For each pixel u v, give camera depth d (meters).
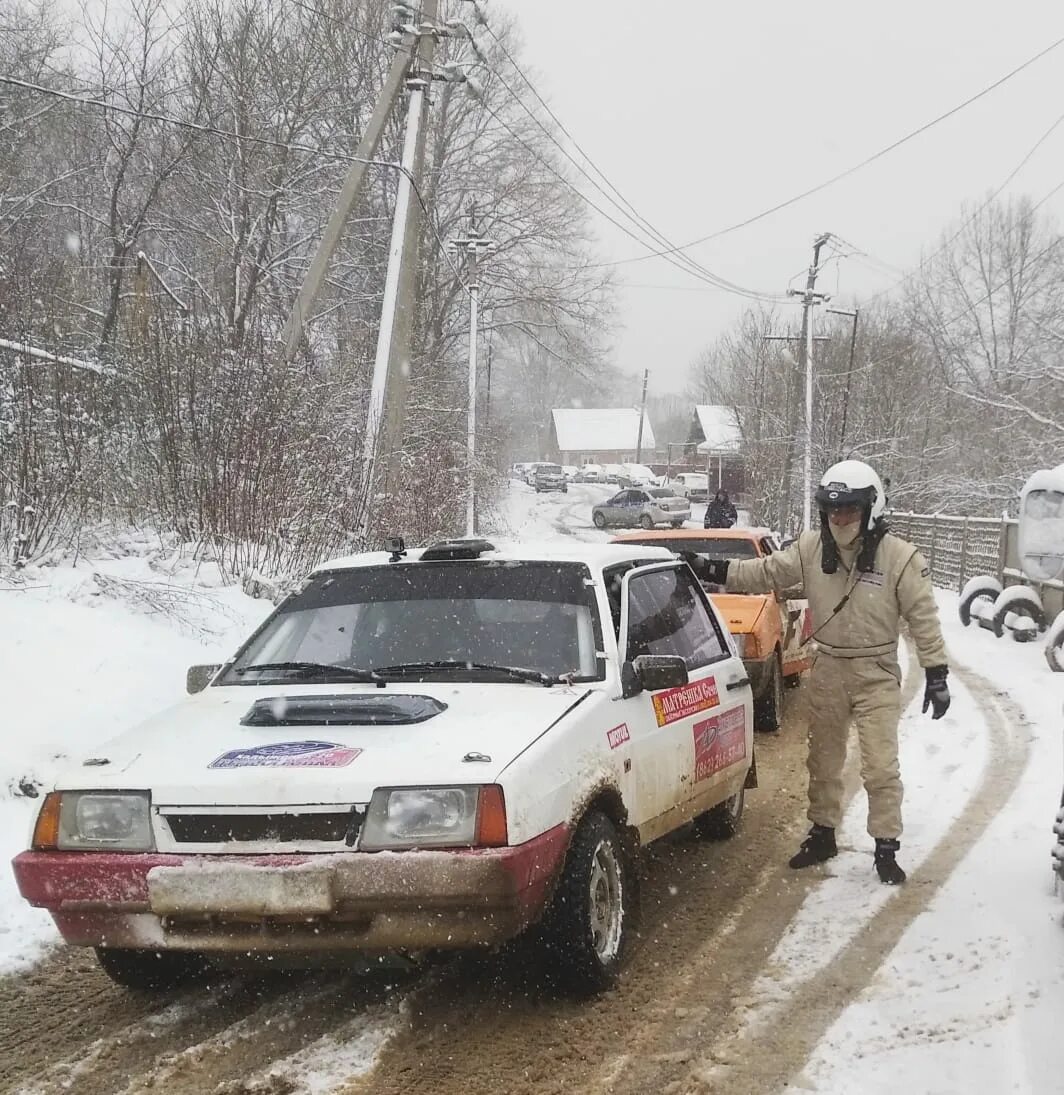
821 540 5.98
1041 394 30.39
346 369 17.98
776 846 6.47
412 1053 3.97
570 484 77.31
